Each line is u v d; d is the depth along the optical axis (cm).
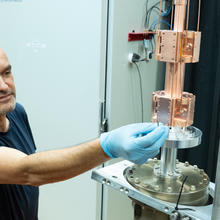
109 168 79
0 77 107
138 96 202
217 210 59
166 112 68
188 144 69
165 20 206
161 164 74
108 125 184
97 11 166
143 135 73
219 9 173
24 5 182
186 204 65
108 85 180
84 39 173
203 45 179
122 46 180
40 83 191
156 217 74
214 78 182
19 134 127
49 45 183
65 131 192
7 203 117
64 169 80
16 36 189
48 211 210
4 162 87
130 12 179
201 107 187
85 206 199
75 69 180
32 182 87
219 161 59
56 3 175
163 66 218
